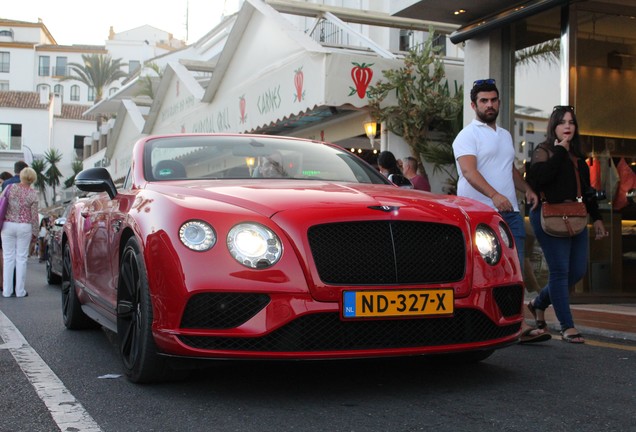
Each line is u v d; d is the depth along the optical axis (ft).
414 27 38.32
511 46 26.17
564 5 24.09
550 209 14.97
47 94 177.06
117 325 11.77
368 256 9.84
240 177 13.55
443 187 32.71
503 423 8.79
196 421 8.93
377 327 9.79
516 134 25.98
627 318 19.76
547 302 15.81
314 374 11.55
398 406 9.61
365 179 14.44
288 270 9.55
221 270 9.50
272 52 34.24
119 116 64.39
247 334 9.38
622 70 25.35
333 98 29.30
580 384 11.04
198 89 46.14
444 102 30.63
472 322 10.39
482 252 10.73
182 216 10.04
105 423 8.89
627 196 26.21
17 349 14.46
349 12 37.01
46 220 59.77
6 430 8.67
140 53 227.20
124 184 14.96
